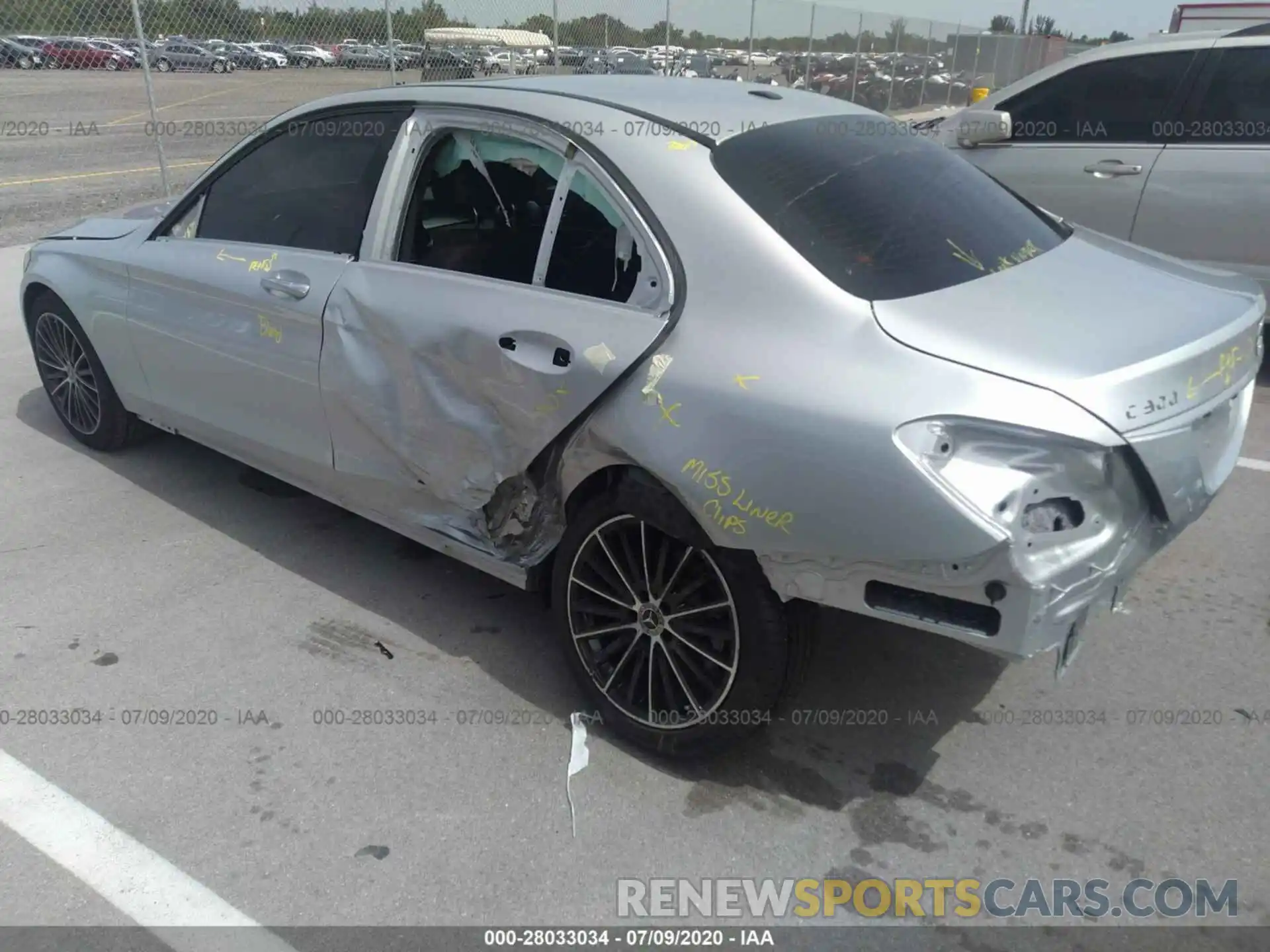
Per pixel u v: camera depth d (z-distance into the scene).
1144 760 2.80
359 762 2.79
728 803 2.66
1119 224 5.98
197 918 2.31
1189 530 4.06
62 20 10.88
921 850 2.51
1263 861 2.46
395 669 3.21
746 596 2.48
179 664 3.22
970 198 3.12
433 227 3.18
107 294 4.26
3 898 2.36
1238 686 3.11
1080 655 3.27
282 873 2.43
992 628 2.19
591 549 2.80
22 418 5.25
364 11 12.16
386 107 3.36
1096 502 2.21
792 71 17.50
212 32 11.84
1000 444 2.15
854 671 3.19
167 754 2.82
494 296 2.92
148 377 4.22
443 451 3.07
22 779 2.72
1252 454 4.80
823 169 2.83
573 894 2.38
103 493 4.39
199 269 3.80
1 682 3.12
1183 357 2.36
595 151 2.79
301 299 3.40
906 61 21.83
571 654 2.92
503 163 3.03
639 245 2.68
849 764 2.79
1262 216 5.52
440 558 3.90
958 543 2.12
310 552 3.93
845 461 2.24
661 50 14.63
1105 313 2.53
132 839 2.53
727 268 2.54
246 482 4.54
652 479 2.60
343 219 3.42
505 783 2.72
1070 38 34.69
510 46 12.88
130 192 11.91
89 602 3.55
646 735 2.79
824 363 2.35
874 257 2.56
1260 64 5.46
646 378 2.54
